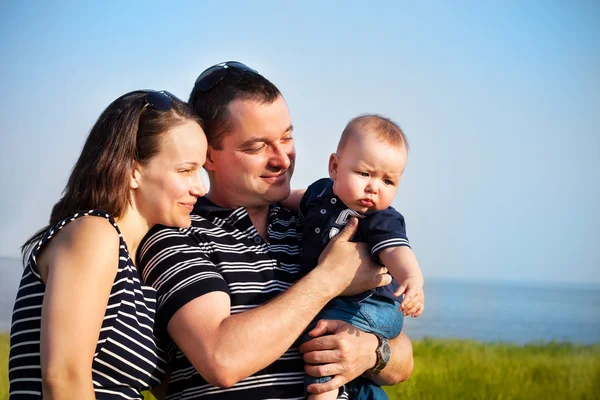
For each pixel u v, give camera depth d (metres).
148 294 3.06
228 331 2.99
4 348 12.70
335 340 3.25
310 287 3.22
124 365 2.84
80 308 2.63
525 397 11.91
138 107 3.02
